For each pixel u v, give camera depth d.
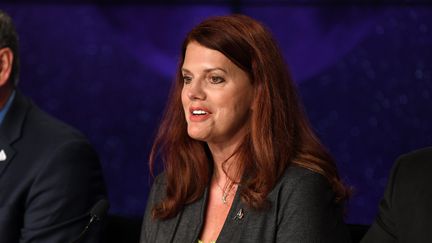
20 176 6.57
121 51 11.52
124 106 11.58
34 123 6.85
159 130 6.02
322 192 5.36
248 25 5.43
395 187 5.13
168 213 5.83
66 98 11.66
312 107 10.99
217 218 5.65
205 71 5.34
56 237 6.46
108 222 6.99
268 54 5.44
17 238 6.53
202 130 5.40
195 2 11.27
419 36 10.67
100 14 11.52
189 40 5.48
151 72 11.48
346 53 10.88
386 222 5.14
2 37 6.63
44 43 11.62
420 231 4.90
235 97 5.37
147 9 11.40
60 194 6.51
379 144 10.88
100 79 11.60
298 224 5.20
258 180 5.40
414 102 10.75
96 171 6.88
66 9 11.55
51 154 6.59
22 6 11.59
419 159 5.13
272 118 5.46
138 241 6.89
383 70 10.80
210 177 5.85
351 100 10.90
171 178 5.89
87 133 11.66
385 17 10.73
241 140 5.57
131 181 11.62
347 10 10.83
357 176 10.94
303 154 5.54
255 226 5.33
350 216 10.91
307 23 10.95
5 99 6.78
